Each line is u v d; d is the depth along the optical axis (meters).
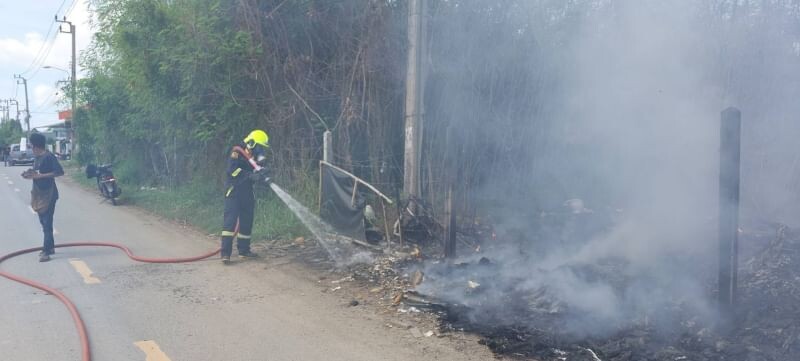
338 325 4.82
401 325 4.80
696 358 3.85
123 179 17.42
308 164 9.91
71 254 7.68
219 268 6.82
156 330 4.72
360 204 7.48
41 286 5.91
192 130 11.41
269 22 10.16
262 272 6.59
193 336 4.59
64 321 4.92
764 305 4.41
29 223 10.48
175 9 11.20
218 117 10.52
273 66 10.27
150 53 11.37
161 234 9.27
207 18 10.27
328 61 10.19
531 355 4.11
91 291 5.84
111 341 4.47
